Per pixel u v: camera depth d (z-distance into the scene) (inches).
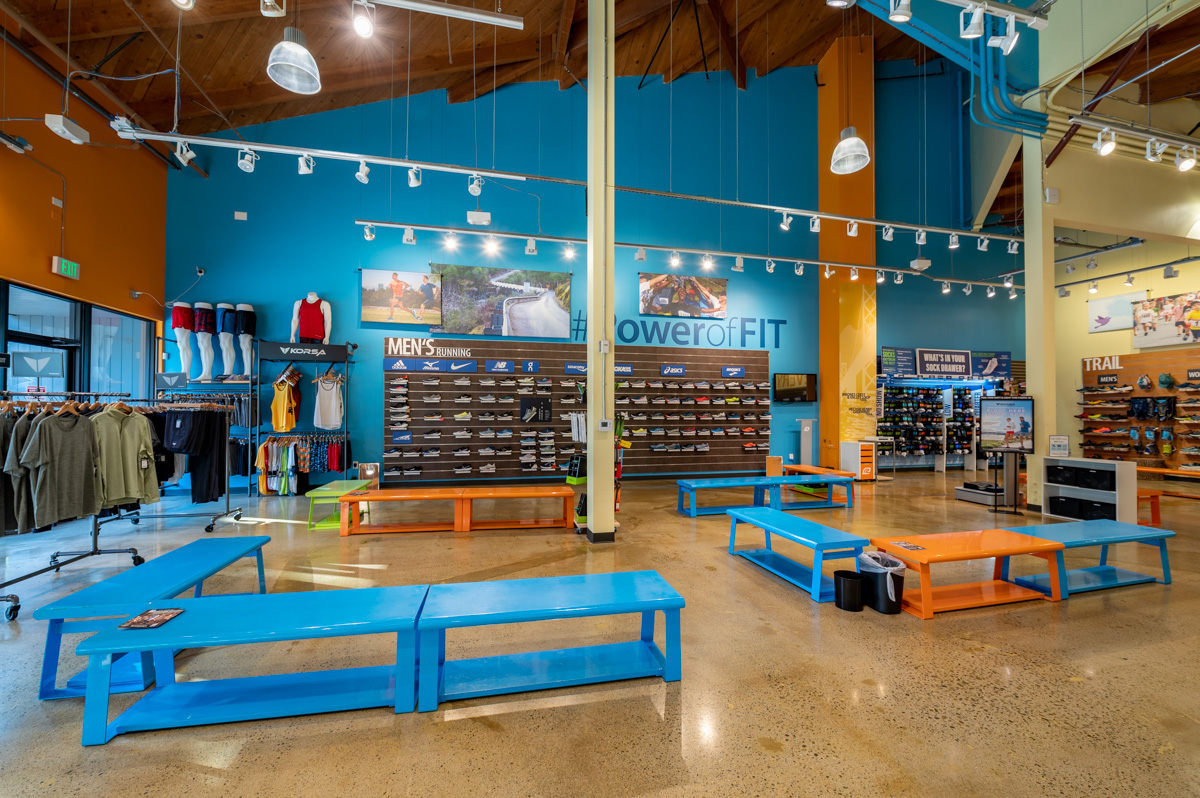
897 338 423.8
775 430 396.5
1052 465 252.8
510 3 276.2
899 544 138.6
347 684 90.9
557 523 229.5
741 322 391.9
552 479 352.5
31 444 132.4
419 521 238.5
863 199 381.4
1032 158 268.4
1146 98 290.2
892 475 404.2
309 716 85.0
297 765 73.0
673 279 378.6
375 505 282.4
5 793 67.2
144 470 168.9
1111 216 278.8
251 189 316.5
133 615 88.2
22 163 209.9
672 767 72.7
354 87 306.8
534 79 353.4
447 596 95.6
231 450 295.4
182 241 307.3
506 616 86.6
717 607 134.3
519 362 347.3
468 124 344.2
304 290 322.0
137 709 82.4
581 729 81.6
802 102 401.7
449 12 150.3
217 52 252.4
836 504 277.6
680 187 380.2
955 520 241.6
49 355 171.8
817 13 353.7
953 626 123.2
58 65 229.0
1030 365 267.9
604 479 201.8
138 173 281.7
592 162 206.2
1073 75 233.0
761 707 88.0
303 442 304.8
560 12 289.0
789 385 395.5
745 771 71.9
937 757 75.2
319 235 324.5
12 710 86.8
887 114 416.5
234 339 309.1
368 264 329.7
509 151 350.0
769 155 395.5
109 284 259.6
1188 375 372.5
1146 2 197.8
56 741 78.5
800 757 74.9
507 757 74.8
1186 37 249.1
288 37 129.3
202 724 81.6
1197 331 367.2
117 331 279.0
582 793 67.5
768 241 396.5
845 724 83.2
